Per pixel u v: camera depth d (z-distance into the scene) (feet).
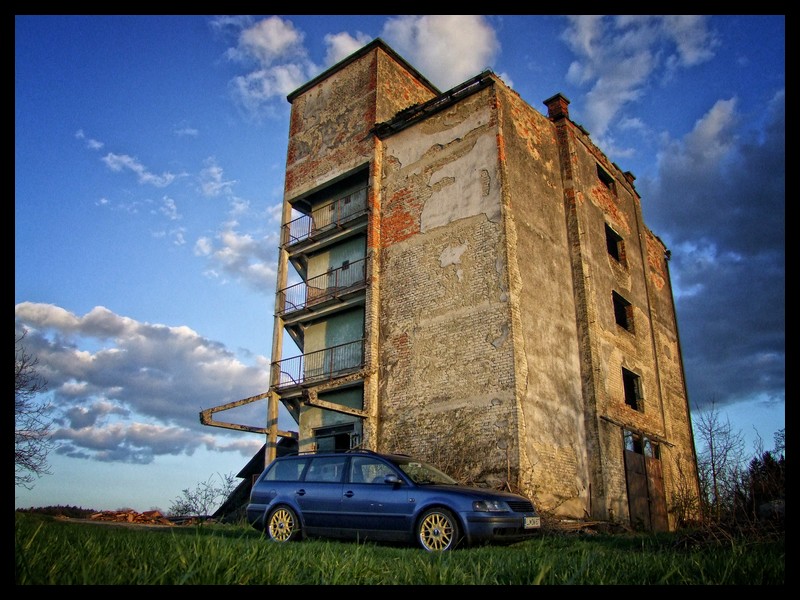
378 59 68.90
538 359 51.16
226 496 62.54
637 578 12.08
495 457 46.39
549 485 47.29
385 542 26.91
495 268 51.80
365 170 66.69
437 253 56.49
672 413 74.13
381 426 54.70
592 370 56.39
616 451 55.47
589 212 65.67
